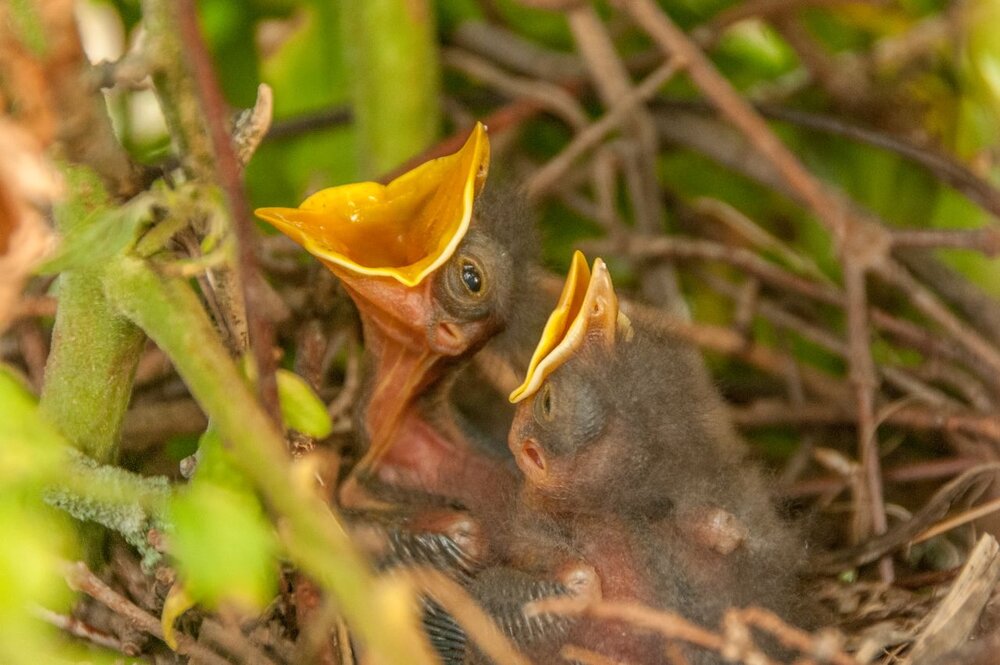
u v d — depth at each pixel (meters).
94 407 1.26
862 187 1.37
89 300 1.25
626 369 1.28
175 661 1.26
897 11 1.35
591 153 1.37
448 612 1.28
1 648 1.22
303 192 1.35
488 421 1.33
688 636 1.26
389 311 1.29
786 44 1.37
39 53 1.23
